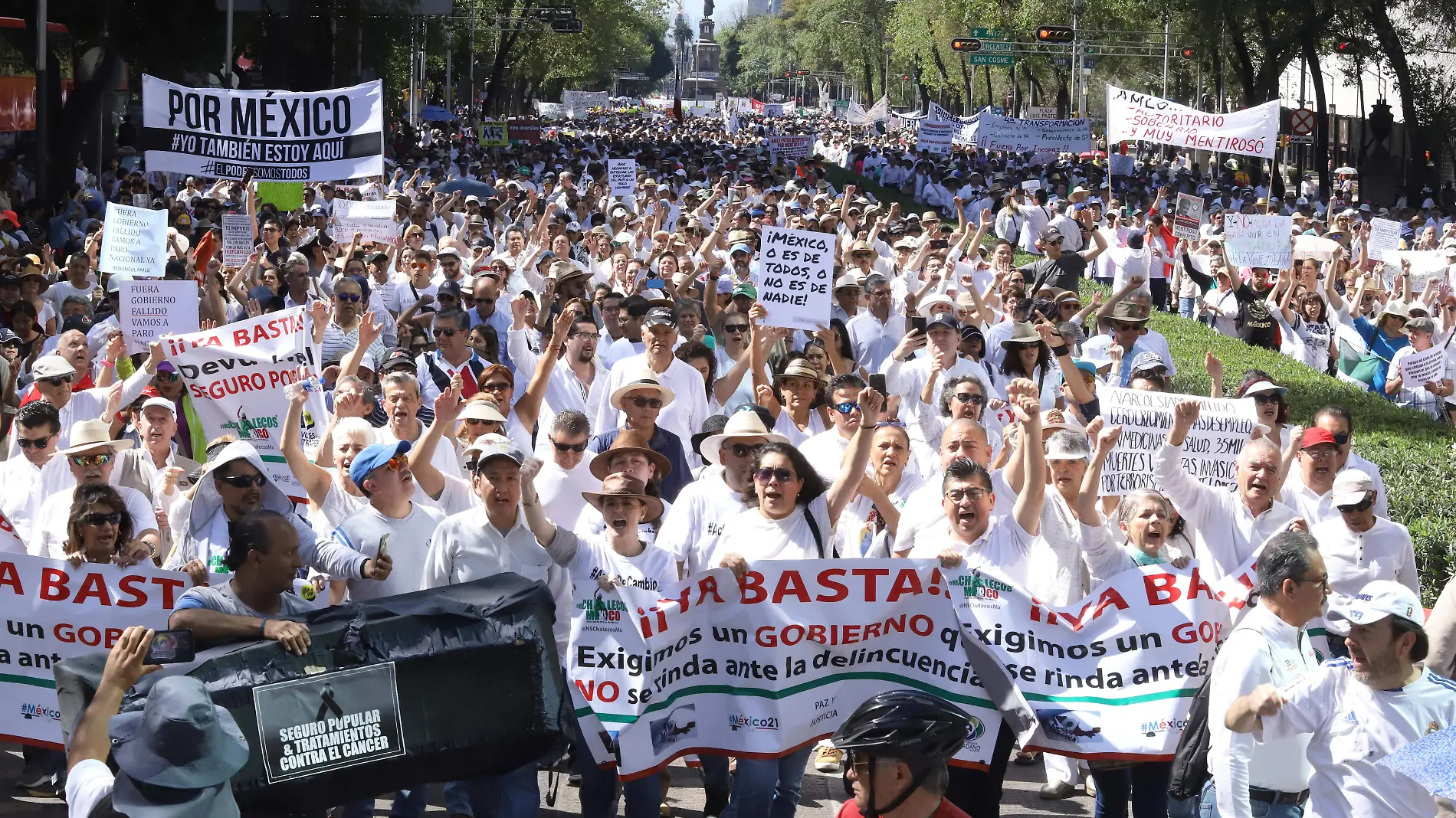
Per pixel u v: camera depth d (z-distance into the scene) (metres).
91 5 36.50
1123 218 27.95
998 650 6.55
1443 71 47.53
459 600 5.66
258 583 5.64
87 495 6.55
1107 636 6.52
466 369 10.68
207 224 22.55
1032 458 6.89
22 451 8.24
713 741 6.53
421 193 30.36
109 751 4.53
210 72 42.94
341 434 7.57
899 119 107.69
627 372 9.88
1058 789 7.57
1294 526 7.44
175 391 9.53
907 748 4.23
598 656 6.46
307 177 16.36
